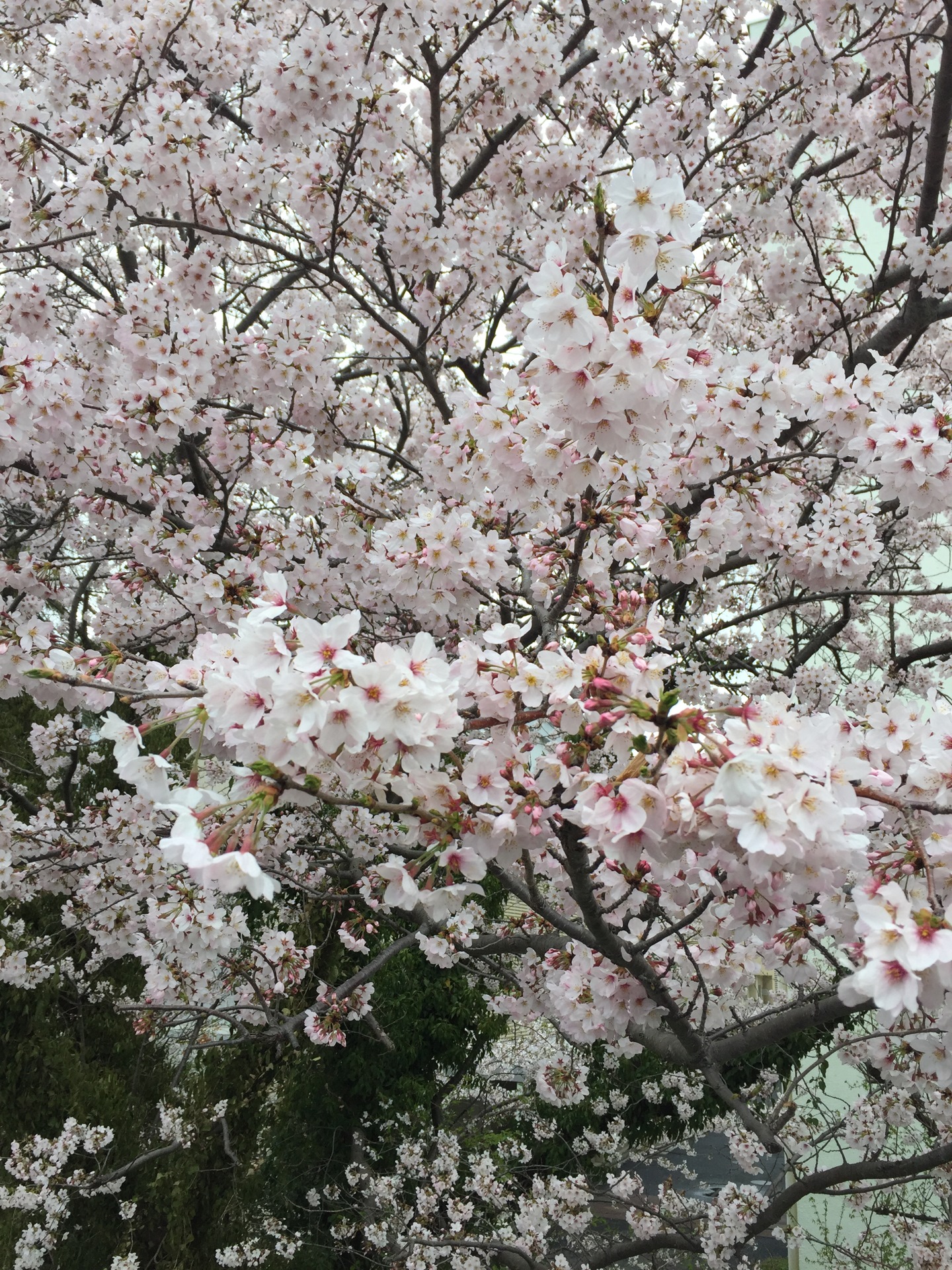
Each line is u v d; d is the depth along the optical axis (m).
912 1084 3.33
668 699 1.64
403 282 5.80
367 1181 7.43
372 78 4.34
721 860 2.12
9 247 4.12
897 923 1.47
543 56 4.75
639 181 1.81
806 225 5.94
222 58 4.78
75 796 8.12
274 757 1.64
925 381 7.21
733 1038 3.40
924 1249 4.96
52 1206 6.20
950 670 6.70
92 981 8.15
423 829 2.01
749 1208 5.01
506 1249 5.79
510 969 5.72
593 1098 7.23
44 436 3.91
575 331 1.79
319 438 5.03
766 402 2.78
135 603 5.34
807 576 4.08
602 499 2.74
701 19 5.24
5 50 5.55
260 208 4.63
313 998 7.43
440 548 3.07
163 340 3.98
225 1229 7.24
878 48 5.18
